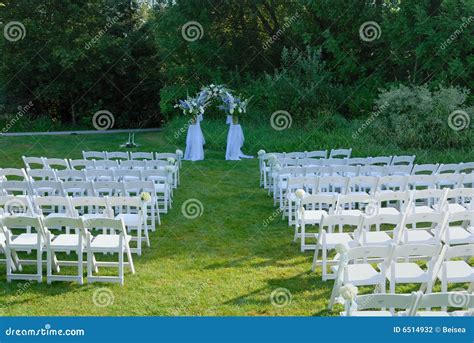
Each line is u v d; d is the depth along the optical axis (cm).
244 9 2205
